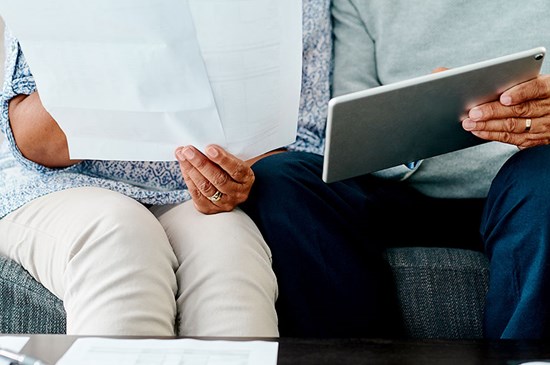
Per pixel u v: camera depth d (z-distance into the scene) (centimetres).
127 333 86
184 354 67
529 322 93
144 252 96
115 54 87
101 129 97
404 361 66
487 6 129
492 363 66
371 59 138
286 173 115
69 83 92
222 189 104
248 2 84
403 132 97
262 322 93
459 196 133
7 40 114
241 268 98
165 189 121
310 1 134
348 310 114
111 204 103
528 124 100
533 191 100
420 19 131
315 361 66
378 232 127
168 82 89
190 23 83
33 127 109
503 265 103
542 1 127
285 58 91
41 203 111
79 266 95
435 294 119
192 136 95
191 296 97
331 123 88
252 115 94
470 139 108
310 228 112
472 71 91
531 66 95
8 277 111
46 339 72
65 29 88
